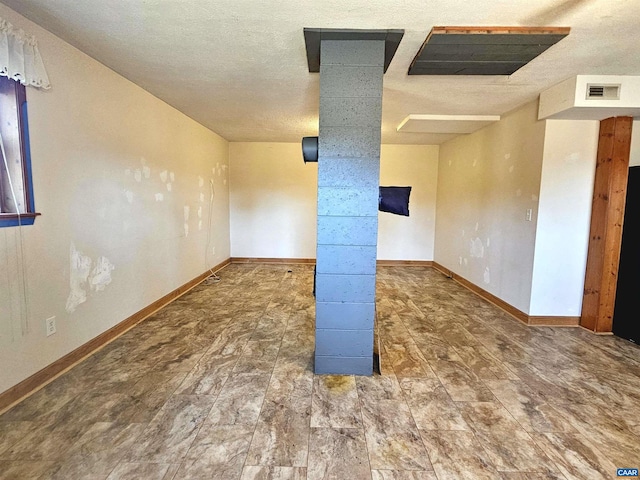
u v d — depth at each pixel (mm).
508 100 3357
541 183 3215
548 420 1896
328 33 2041
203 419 1853
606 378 2355
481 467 1554
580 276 3311
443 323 3393
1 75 1828
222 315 3516
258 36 2125
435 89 3047
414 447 1671
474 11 1810
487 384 2258
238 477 1478
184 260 4312
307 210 6211
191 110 3959
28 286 2033
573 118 3084
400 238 6305
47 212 2154
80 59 2389
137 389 2125
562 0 1696
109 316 2820
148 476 1473
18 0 1748
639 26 1932
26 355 2033
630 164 3428
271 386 2191
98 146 2611
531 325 3363
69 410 1901
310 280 5062
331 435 1745
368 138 2178
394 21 1925
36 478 1448
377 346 2795
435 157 6117
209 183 5109
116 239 2877
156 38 2170
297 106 3734
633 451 1666
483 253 4324
